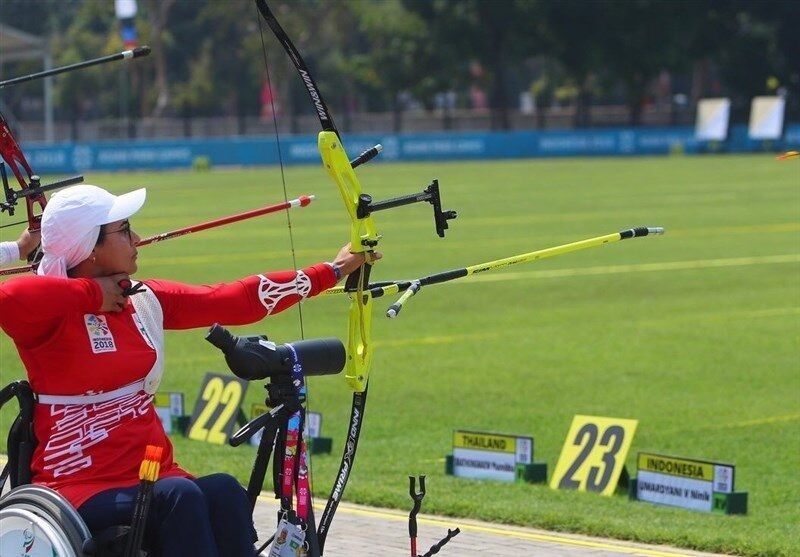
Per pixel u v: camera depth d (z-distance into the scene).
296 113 189.88
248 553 10.37
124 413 10.38
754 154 133.12
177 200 81.50
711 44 154.25
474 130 154.25
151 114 189.25
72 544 9.55
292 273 10.95
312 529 10.67
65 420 10.23
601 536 16.30
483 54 157.12
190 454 20.83
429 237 60.12
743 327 35.69
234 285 10.86
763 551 15.28
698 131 135.88
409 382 28.55
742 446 22.42
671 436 23.22
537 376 29.19
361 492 18.25
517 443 19.47
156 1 182.50
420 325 36.66
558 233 60.69
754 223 64.69
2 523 10.03
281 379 10.58
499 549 15.52
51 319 10.03
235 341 10.36
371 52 188.75
